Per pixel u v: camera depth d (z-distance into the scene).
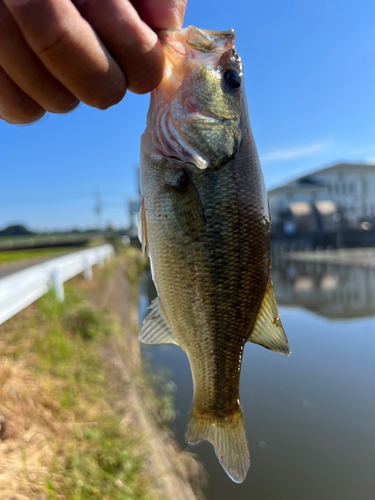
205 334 0.17
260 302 0.18
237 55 0.17
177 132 0.16
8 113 0.12
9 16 0.09
